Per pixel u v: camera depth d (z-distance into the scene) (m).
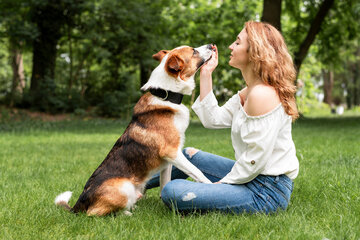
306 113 31.45
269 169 2.77
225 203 2.81
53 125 14.92
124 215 3.06
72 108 19.00
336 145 7.44
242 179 2.77
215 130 12.72
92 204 3.00
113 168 3.09
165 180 3.41
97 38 17.73
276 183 2.79
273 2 15.30
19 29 16.83
